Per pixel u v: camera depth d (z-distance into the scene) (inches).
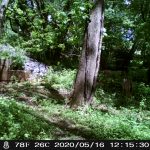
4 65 709.3
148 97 798.5
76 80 581.0
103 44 1083.3
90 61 575.2
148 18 965.2
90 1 566.3
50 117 495.8
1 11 497.0
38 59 900.0
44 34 705.6
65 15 587.2
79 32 624.7
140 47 1103.0
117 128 469.7
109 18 948.0
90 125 482.3
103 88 804.6
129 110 629.3
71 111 546.0
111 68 1082.1
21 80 734.5
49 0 859.4
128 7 989.8
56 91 684.7
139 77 1042.7
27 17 737.0
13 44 846.5
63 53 964.6
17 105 483.5
